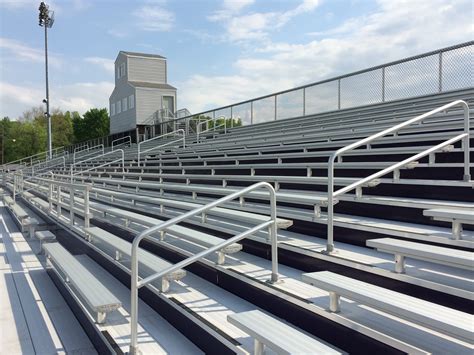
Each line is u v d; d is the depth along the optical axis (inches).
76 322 176.4
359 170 227.1
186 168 395.2
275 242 137.0
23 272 260.1
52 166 1018.7
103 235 235.3
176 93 1314.0
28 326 172.7
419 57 401.1
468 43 358.3
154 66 1347.2
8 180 856.9
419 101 389.7
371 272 126.3
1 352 149.0
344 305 114.8
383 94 440.5
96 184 544.7
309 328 116.1
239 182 303.3
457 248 126.1
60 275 217.8
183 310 135.5
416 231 142.5
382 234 149.8
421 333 95.7
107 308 145.0
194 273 179.2
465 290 100.3
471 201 163.9
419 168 201.6
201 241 171.5
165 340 131.2
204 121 751.7
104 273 214.8
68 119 3201.3
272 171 305.6
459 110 297.9
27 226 404.8
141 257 175.5
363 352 98.7
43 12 1120.8
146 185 338.3
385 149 227.6
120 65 1365.7
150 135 1047.0
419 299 100.8
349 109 470.9
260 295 137.0
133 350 118.0
